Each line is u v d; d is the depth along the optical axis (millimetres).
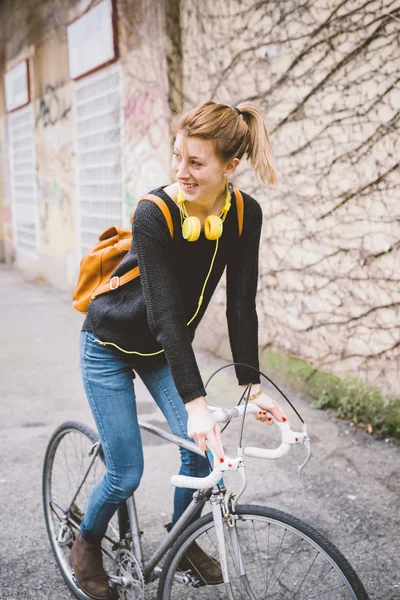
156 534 2920
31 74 10656
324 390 4523
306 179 4562
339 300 4379
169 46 5957
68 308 8273
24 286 10180
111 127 7590
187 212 1900
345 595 2295
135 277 2041
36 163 10711
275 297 5004
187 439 2084
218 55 5406
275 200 4895
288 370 4879
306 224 4605
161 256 1853
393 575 2629
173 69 5996
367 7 3904
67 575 2531
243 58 5094
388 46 3805
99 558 2355
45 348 6285
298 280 4742
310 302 4645
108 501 2205
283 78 4664
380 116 3914
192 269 1956
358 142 4090
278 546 2762
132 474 2154
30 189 11398
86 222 8727
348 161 4184
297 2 4445
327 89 4277
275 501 3229
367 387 4184
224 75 5355
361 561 2729
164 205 1850
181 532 2086
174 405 2143
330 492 3312
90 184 8461
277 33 4680
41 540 2900
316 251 4539
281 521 1808
